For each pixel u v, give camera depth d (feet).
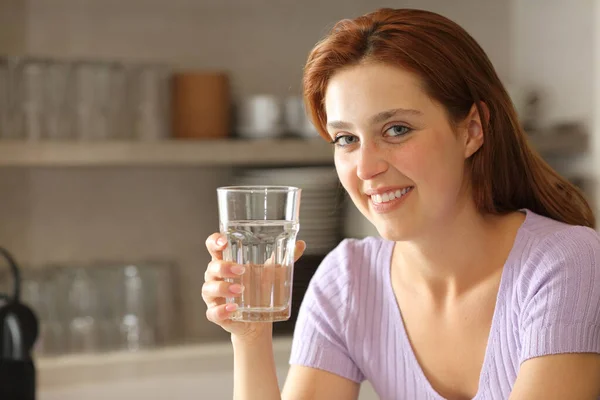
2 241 13.84
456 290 7.00
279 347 12.81
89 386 12.29
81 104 12.67
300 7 14.76
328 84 6.44
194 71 13.83
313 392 7.57
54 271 12.91
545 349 6.24
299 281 13.29
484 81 6.56
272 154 13.12
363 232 13.14
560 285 6.34
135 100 12.91
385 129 6.23
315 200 13.33
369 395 12.73
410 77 6.17
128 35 14.10
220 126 13.26
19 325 8.40
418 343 7.24
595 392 6.22
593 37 13.48
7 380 8.32
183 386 12.66
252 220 5.90
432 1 15.17
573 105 14.03
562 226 6.77
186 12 14.32
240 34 14.55
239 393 6.79
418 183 6.25
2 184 13.82
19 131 12.48
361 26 6.33
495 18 15.43
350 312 7.58
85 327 12.78
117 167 14.30
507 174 7.00
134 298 12.96
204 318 14.65
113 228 14.32
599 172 13.48
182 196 14.58
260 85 14.64
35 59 12.50
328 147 13.29
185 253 14.62
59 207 14.07
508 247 6.89
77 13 13.88
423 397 7.22
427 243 6.88
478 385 6.89
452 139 6.42
